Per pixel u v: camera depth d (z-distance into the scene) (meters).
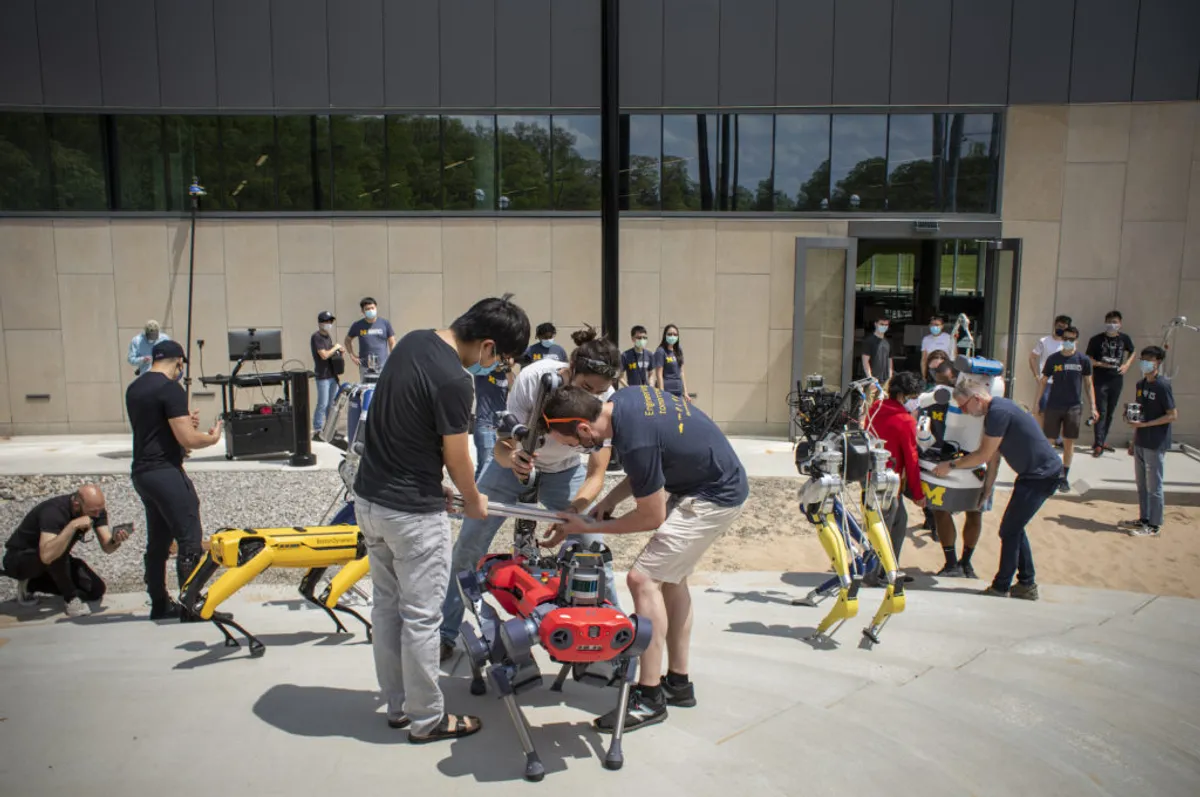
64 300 12.23
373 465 3.03
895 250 14.69
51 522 5.48
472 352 3.08
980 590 6.20
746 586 6.06
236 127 12.11
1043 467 5.66
